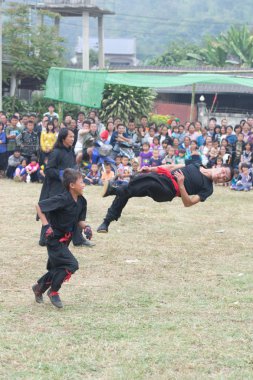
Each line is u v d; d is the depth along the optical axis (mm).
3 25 33375
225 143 20250
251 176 19328
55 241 7727
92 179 19594
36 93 34531
